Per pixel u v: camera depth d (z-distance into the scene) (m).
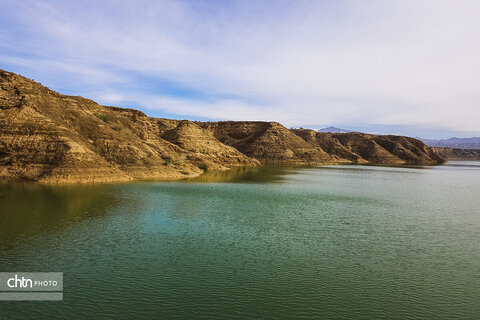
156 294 17.80
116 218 33.56
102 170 61.91
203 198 47.25
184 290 18.36
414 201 53.09
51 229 29.02
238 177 82.69
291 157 169.25
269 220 35.19
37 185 52.25
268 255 24.27
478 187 78.44
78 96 90.38
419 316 16.36
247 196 50.78
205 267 21.62
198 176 80.44
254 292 18.36
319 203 47.16
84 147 64.31
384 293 18.75
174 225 31.72
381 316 16.27
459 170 156.75
